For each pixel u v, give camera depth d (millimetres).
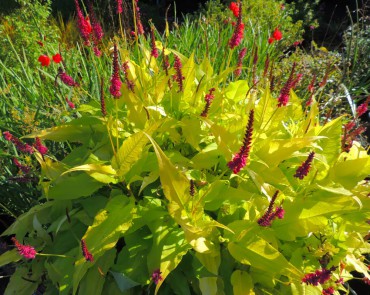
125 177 521
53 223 534
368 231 528
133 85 591
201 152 532
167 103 606
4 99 920
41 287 668
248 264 473
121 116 600
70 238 536
